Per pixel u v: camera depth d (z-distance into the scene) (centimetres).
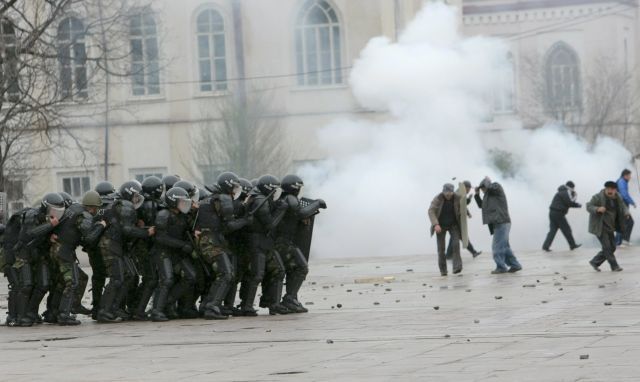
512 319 3600
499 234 5903
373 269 6800
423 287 5222
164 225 4038
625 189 7800
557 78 14412
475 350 2889
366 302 4538
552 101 14150
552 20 14900
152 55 11281
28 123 8619
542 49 14825
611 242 5603
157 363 2934
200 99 11419
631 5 15312
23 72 8925
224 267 4044
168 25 11375
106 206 4200
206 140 10881
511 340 3053
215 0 11412
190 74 11431
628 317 3509
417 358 2798
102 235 4112
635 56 15300
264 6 11375
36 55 8544
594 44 14862
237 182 4041
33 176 10525
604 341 2944
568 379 2362
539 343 2964
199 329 3750
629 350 2753
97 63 9262
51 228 4059
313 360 2855
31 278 4112
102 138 11325
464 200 6216
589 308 3841
